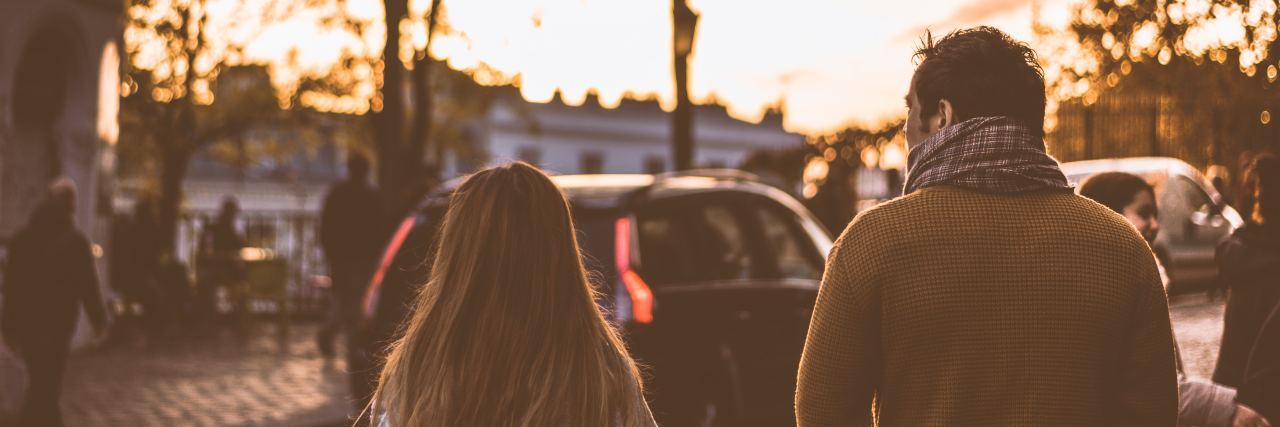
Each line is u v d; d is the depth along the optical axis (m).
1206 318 13.87
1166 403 2.87
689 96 14.28
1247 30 7.30
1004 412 2.79
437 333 2.47
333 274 12.96
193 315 16.45
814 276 8.29
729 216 7.94
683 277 7.31
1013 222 2.81
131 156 23.23
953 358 2.80
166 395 10.84
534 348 2.44
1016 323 2.78
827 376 2.88
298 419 9.67
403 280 7.32
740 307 7.52
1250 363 4.08
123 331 15.69
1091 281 2.79
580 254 2.58
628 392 2.49
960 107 2.91
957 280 2.79
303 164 45.38
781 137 64.81
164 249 17.19
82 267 8.02
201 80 19.67
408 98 26.53
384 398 2.50
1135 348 2.86
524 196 2.53
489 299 2.46
